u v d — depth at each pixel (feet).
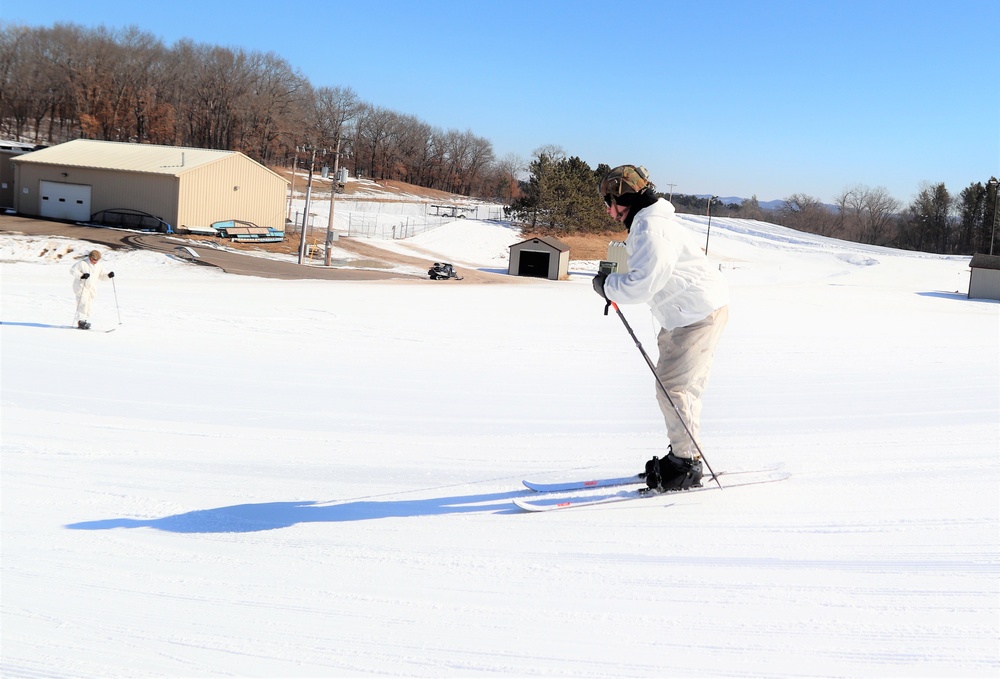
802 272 219.61
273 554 9.27
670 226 10.52
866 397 22.25
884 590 7.55
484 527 10.14
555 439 16.84
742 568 8.30
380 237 208.13
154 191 140.46
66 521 10.74
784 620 6.97
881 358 35.29
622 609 7.33
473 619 7.22
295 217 199.62
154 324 42.50
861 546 8.85
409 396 23.68
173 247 120.98
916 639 6.48
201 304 56.39
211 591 8.09
